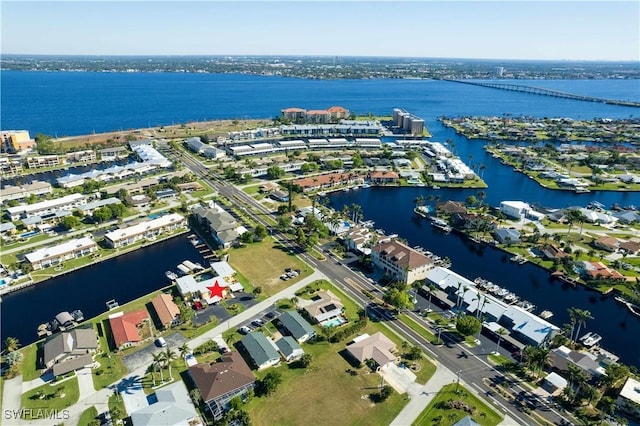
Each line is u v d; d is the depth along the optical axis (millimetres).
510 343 139250
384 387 118250
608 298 173250
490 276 188000
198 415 108562
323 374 123750
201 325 145125
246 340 133750
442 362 130000
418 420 108125
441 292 168000
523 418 109688
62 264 185000
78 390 116562
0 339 140125
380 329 145625
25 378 120875
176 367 125625
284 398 114625
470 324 137250
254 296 162750
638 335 151250
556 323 156000
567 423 108438
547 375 124438
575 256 199000
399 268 173750
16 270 177750
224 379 115375
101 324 145500
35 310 156500
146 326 144125
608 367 122812
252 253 197500
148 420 102875
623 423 103875
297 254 197500
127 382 119625
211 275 177875
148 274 181000
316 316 147875
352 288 170500
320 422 107125
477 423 101500
